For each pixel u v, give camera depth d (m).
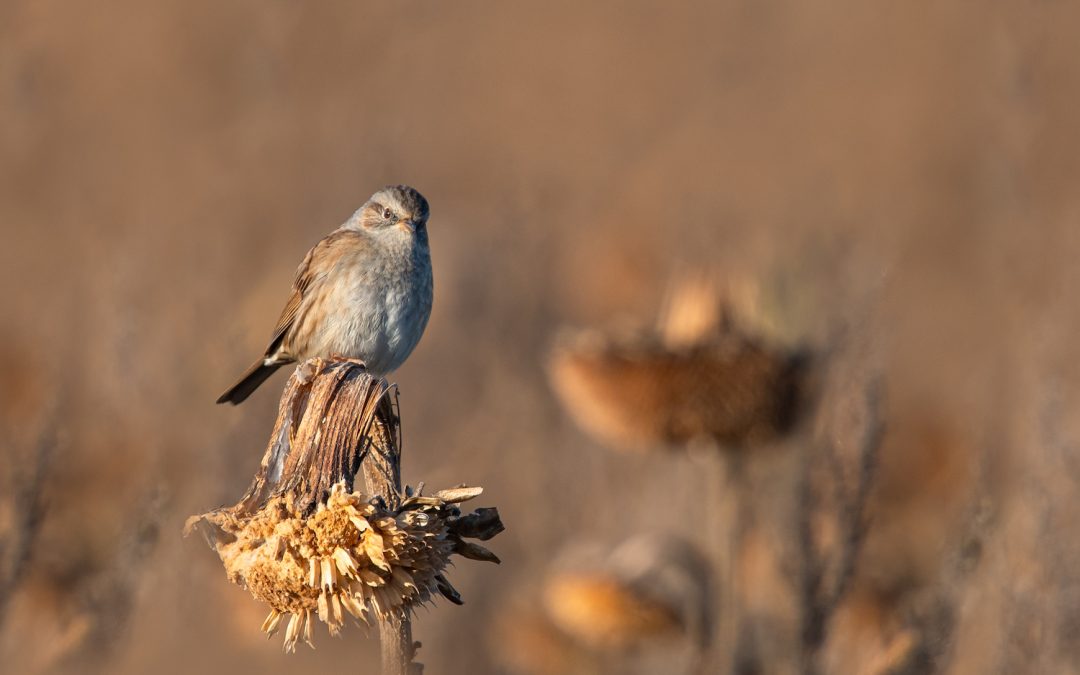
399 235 9.12
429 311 9.41
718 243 13.99
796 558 8.62
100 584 8.58
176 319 14.34
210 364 12.22
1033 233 21.34
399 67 29.47
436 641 12.34
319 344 9.16
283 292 16.58
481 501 14.27
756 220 23.89
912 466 11.91
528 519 13.75
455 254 20.39
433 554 4.28
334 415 4.50
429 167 28.19
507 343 18.06
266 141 23.88
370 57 28.92
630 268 22.80
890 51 31.59
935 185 25.97
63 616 8.69
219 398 9.56
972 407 13.93
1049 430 9.38
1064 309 12.56
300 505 4.35
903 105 29.42
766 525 9.18
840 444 8.77
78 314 15.48
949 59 29.94
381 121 25.31
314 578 4.23
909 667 8.25
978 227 23.69
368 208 9.37
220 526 4.50
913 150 27.69
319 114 25.17
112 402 11.63
